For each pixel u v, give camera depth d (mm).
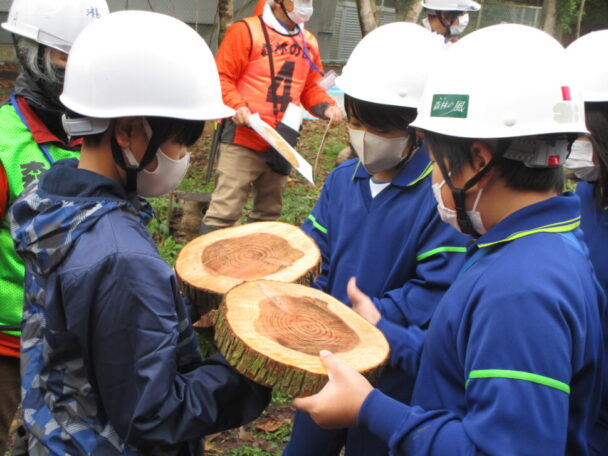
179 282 2123
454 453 1339
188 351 1693
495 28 1497
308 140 9867
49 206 1552
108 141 1600
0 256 2234
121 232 1523
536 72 1411
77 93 1585
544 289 1319
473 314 1410
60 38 2244
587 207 2186
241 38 4664
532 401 1268
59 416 1589
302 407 1559
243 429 3463
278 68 4758
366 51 2229
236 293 1879
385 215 2324
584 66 2148
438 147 1495
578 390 1440
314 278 2250
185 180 7059
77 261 1483
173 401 1525
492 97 1416
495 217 1505
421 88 2158
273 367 1561
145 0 13234
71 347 1537
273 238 2445
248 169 4805
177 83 1569
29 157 2268
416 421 1439
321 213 2592
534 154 1429
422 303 2139
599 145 2074
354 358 1654
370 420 1494
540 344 1288
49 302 1524
